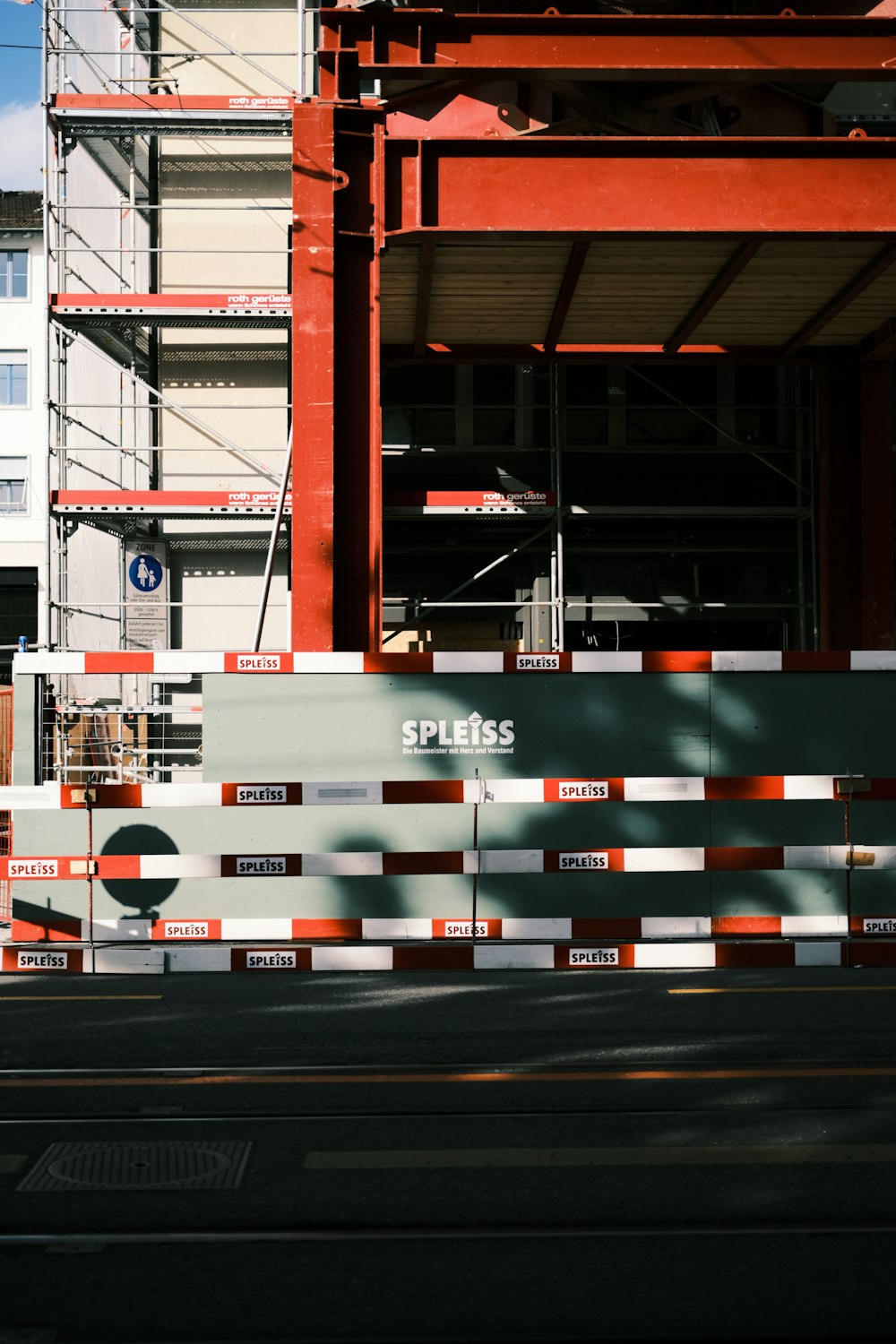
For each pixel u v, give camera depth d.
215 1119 4.74
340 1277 3.42
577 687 7.32
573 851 7.07
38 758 7.25
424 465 16.23
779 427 16.31
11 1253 3.59
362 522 10.80
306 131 10.62
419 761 7.25
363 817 7.27
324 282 10.59
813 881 7.42
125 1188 4.06
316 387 10.59
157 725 15.59
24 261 38.97
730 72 10.60
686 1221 3.78
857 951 7.23
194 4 16.41
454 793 7.11
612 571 16.50
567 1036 5.91
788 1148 4.41
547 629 16.27
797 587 16.36
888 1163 4.27
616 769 7.31
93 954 7.24
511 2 12.41
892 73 10.62
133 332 15.91
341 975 7.51
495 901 7.33
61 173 15.27
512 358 14.42
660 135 11.67
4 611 38.50
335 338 10.73
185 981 7.31
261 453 16.28
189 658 7.20
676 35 10.64
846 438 14.59
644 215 10.54
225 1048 5.72
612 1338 3.08
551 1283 3.38
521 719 7.30
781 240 10.76
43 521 38.59
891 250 11.48
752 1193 4.00
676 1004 6.57
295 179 10.61
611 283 12.37
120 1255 3.56
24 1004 6.68
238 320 15.17
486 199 10.54
